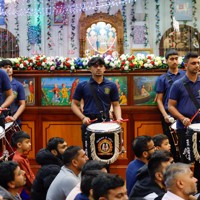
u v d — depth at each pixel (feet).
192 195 12.55
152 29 48.65
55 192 14.55
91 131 18.31
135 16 48.60
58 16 48.73
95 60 20.72
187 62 19.13
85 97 20.89
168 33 48.39
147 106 24.02
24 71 24.29
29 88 24.31
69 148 14.97
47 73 24.22
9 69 23.59
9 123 21.29
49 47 48.96
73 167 14.90
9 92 20.13
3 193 11.73
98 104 20.79
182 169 11.61
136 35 48.47
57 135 24.30
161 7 48.57
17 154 18.45
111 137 18.30
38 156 17.12
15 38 48.57
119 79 24.06
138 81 24.03
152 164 13.14
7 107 21.56
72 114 24.20
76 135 24.25
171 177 11.61
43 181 15.94
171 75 23.45
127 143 24.02
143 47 48.57
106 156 18.34
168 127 23.00
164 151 13.24
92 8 48.70
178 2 48.62
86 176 12.17
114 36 47.47
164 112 23.00
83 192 12.12
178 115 18.93
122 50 47.52
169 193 11.68
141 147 15.61
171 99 19.30
